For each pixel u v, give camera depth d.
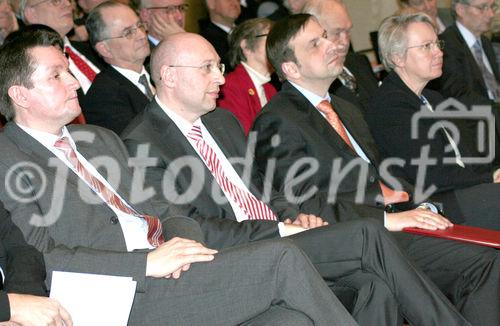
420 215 3.96
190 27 7.75
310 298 2.96
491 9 6.64
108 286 2.93
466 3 6.60
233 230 3.66
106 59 5.16
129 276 3.00
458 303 3.91
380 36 4.89
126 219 3.51
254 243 3.05
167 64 3.93
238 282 3.01
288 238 3.13
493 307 3.84
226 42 6.86
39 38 3.39
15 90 3.36
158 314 3.06
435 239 4.04
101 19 5.08
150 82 5.58
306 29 4.40
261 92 5.37
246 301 3.00
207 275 3.03
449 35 6.44
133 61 5.13
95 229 3.33
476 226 4.48
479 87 6.41
